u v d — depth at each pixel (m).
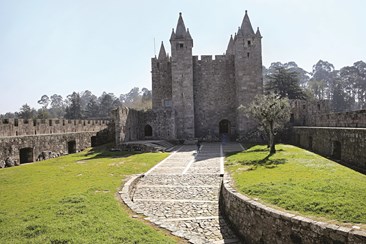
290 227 7.69
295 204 8.66
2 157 23.06
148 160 23.34
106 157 26.30
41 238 7.61
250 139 39.00
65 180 15.91
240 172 15.59
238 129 42.41
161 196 14.09
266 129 26.38
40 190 13.36
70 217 9.30
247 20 42.97
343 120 23.45
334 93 86.50
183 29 43.78
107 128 41.91
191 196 13.96
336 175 12.19
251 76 42.19
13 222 8.91
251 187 11.25
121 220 9.17
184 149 32.03
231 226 10.68
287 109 23.36
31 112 94.50
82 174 17.86
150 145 30.55
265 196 9.91
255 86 42.12
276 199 9.40
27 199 11.71
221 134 45.75
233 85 45.28
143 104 83.50
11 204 10.99
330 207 8.02
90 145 39.16
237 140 40.06
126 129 34.47
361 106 92.44
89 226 8.55
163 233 8.47
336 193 9.19
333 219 7.35
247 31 42.50
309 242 7.20
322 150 21.70
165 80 47.38
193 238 8.15
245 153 24.00
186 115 43.22
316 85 93.69
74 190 13.21
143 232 8.23
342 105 84.75
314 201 8.60
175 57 43.41
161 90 47.41
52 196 12.11
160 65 47.47
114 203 11.11
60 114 122.31
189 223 10.95
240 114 41.62
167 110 40.88
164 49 48.28
